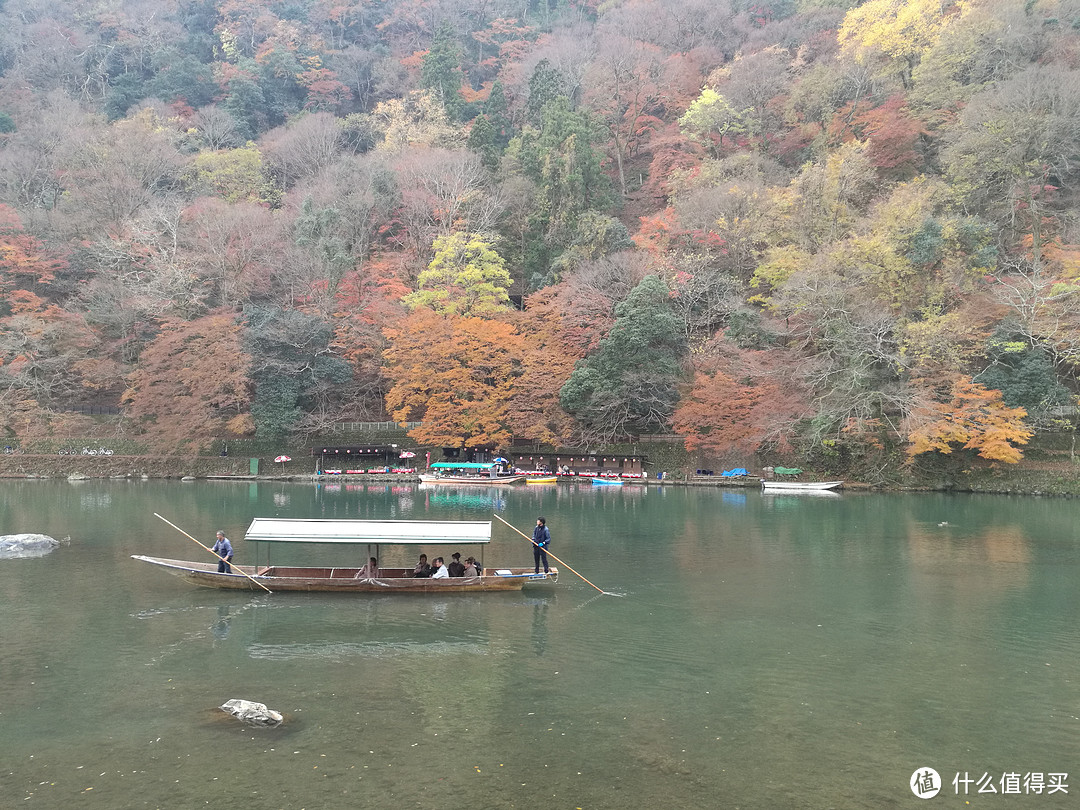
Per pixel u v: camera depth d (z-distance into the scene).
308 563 30.73
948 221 63.38
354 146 119.75
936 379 57.78
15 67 124.75
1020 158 65.38
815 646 20.30
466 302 78.62
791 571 29.70
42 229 86.56
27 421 71.06
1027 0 84.31
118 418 75.94
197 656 19.39
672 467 68.88
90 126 101.31
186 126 114.56
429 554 32.84
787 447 62.97
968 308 59.84
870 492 58.78
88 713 15.64
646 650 19.97
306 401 76.62
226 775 12.93
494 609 24.12
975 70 83.38
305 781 12.73
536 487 64.50
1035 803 12.16
